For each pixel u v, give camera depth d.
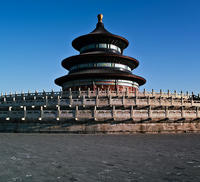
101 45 67.50
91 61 63.88
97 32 68.38
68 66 70.44
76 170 12.75
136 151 18.86
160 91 49.97
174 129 37.44
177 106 43.09
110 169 12.95
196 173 12.09
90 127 34.72
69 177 11.44
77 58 63.28
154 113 36.44
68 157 16.36
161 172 12.30
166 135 33.00
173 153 17.94
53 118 35.78
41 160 15.38
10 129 38.44
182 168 13.14
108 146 21.62
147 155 17.11
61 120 35.41
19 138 28.66
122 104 38.84
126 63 66.44
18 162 14.77
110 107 38.31
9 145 22.34
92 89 58.84
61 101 39.50
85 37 66.44
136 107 39.59
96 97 38.78
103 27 73.00
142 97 47.09
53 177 11.46
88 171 12.55
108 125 34.78
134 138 28.73
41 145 22.33
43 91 50.09
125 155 17.09
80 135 32.34
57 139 27.44
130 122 35.28
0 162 14.81
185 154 17.53
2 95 58.59
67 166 13.67
